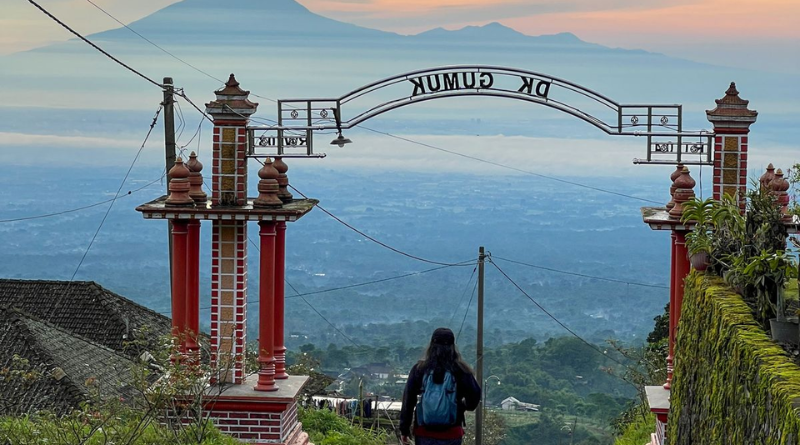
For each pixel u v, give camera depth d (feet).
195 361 54.19
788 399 23.29
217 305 56.24
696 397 35.91
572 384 209.26
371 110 56.49
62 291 108.27
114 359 89.30
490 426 121.19
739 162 54.75
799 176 50.83
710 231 43.62
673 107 55.01
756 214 37.60
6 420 49.03
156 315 111.24
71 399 77.92
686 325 40.16
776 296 31.76
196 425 51.37
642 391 81.05
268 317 55.11
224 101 55.26
